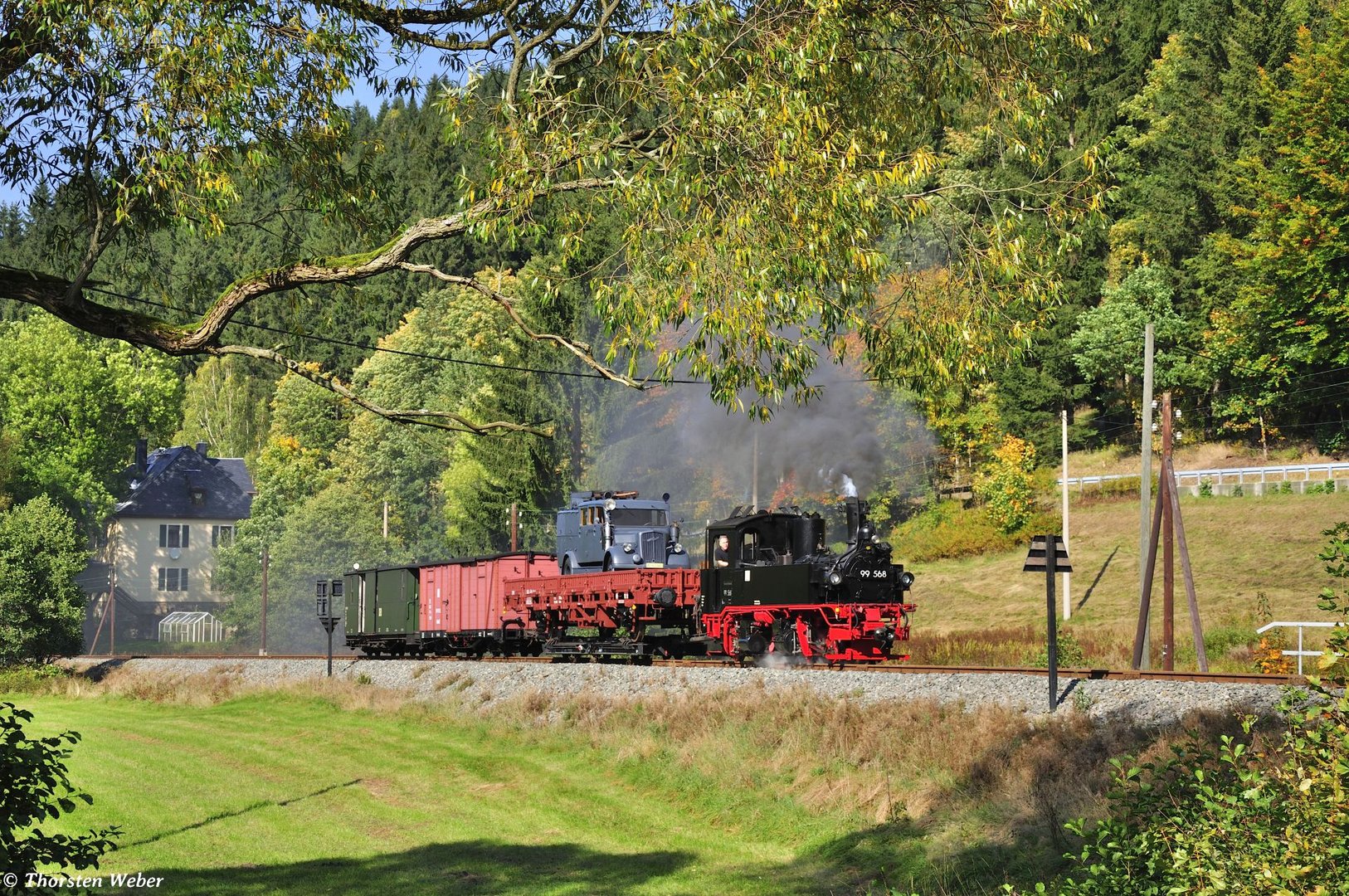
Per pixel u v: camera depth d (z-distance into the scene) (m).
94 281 9.25
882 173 9.70
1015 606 45.47
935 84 10.82
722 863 15.43
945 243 10.51
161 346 9.10
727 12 9.01
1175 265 61.41
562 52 10.27
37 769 7.94
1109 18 67.56
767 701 19.95
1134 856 8.12
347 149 11.24
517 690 26.78
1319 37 58.03
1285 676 16.97
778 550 25.28
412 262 9.05
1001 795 14.80
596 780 20.19
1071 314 60.84
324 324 23.86
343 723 28.41
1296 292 50.94
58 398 76.62
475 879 14.94
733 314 8.77
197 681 38.25
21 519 48.03
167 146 9.58
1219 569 43.38
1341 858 6.64
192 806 19.67
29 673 44.34
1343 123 51.12
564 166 9.21
